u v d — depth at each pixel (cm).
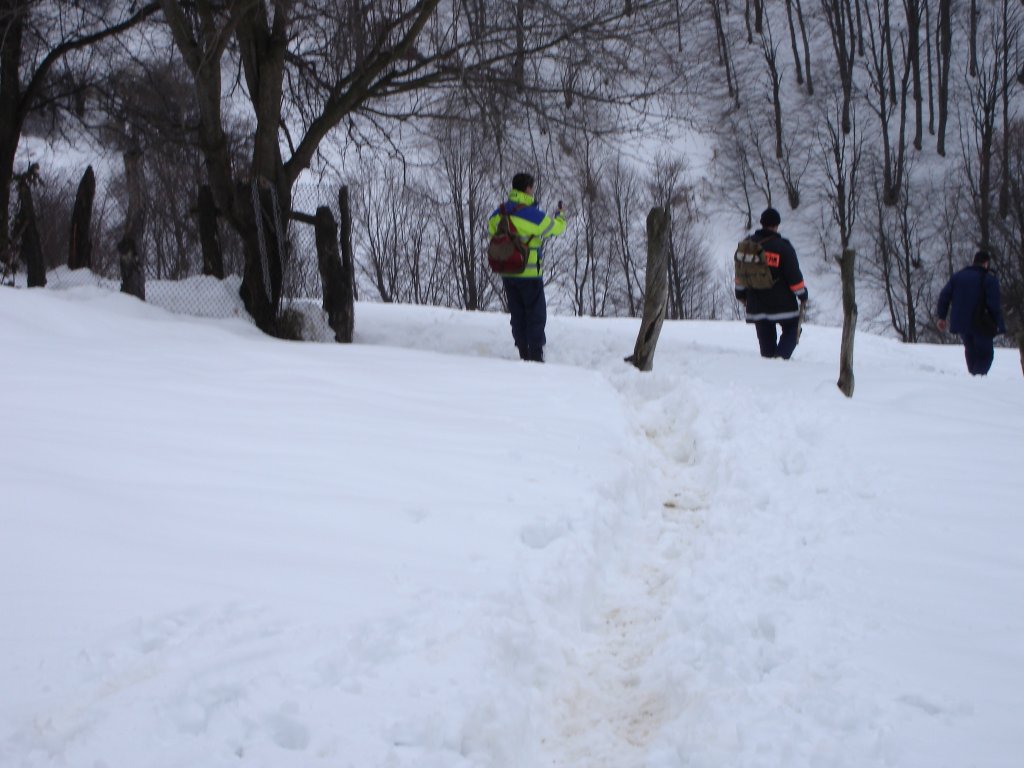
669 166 3819
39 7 1488
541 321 991
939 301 1224
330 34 1269
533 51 1204
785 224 4419
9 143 1482
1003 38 4525
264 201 1148
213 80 1090
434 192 2950
